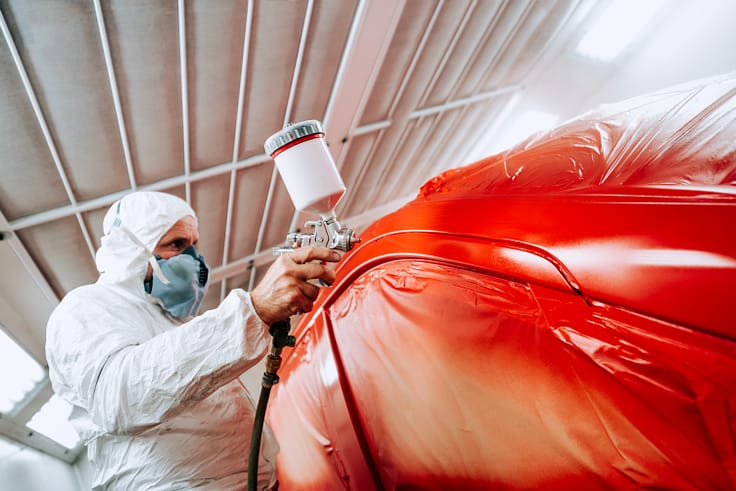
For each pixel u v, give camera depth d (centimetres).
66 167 242
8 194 235
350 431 97
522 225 76
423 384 81
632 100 91
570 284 64
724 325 48
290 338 72
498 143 522
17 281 263
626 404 54
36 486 287
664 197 63
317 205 62
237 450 91
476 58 387
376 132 377
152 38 216
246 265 400
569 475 58
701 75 397
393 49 315
